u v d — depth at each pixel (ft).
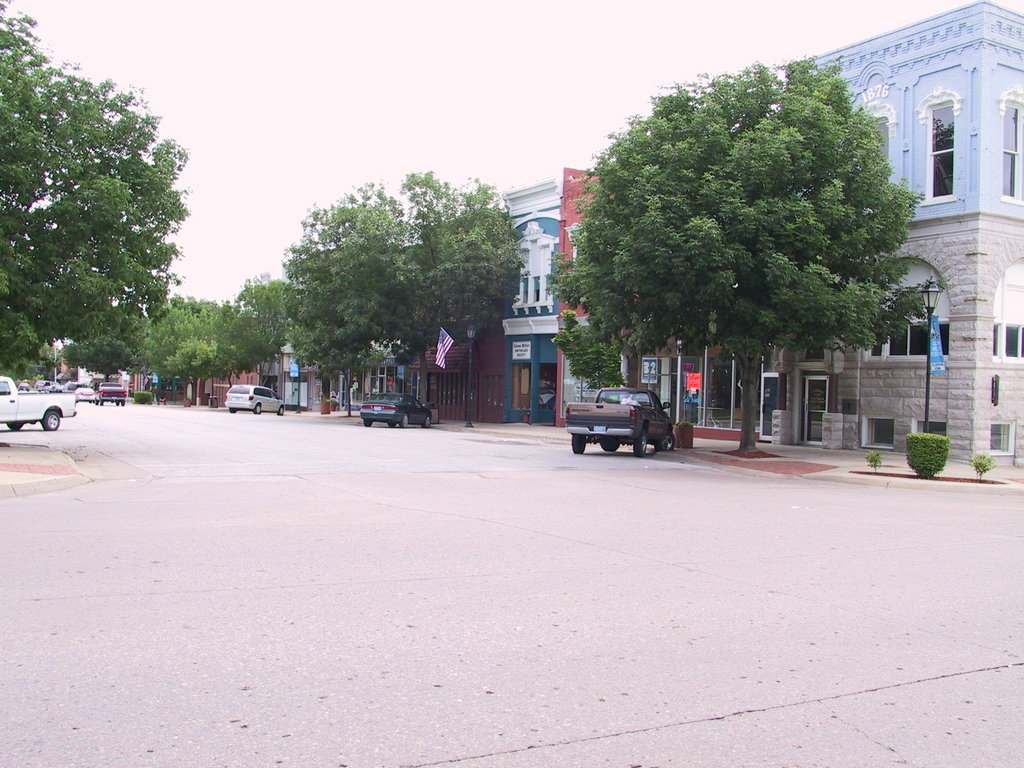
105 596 22.33
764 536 34.78
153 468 58.13
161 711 14.88
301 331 151.12
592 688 16.56
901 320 71.61
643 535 33.99
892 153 79.77
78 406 199.72
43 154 58.95
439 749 13.69
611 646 19.16
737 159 63.82
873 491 57.11
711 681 17.15
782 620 21.72
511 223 134.00
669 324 70.18
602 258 70.59
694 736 14.49
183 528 33.19
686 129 66.90
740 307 65.57
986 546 34.22
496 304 137.28
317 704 15.37
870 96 81.71
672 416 105.60
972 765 13.69
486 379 142.31
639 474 61.00
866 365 82.23
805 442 89.56
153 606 21.44
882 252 71.97
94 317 61.57
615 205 68.54
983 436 73.36
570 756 13.58
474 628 20.24
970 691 17.04
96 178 61.31
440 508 40.50
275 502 41.57
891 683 17.35
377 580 24.88
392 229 129.18
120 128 65.26
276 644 18.66
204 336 221.05
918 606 23.62
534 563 27.86
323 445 80.38
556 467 64.23
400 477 54.60
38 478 46.68
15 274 57.88
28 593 22.48
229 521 35.24
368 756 13.35
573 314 107.34
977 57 73.51
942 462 61.36
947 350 75.25
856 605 23.49
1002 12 74.18
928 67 77.10
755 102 69.10
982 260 73.36
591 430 75.66
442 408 155.63
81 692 15.66
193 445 78.33
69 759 13.00
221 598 22.38
